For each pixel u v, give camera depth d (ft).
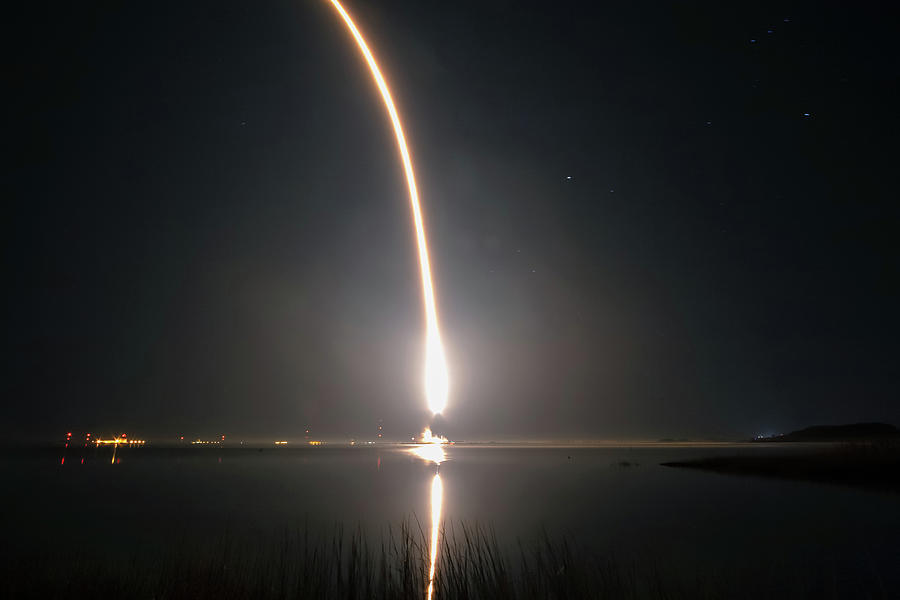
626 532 55.21
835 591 32.53
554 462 246.27
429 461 279.08
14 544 51.83
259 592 32.40
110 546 50.70
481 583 32.32
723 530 54.44
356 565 41.81
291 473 176.96
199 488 119.44
